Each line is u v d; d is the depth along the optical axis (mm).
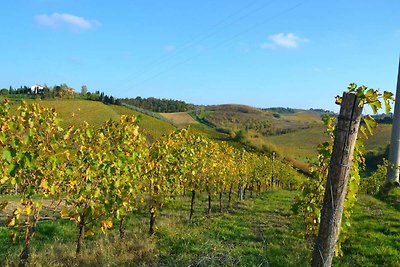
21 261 7902
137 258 8961
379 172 32969
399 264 8930
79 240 9297
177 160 14430
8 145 7242
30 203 7973
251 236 12008
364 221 14320
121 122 10102
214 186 18531
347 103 4465
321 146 8180
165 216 16609
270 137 113688
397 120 27984
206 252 9078
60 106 68625
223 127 107125
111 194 9680
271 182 40562
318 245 4684
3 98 7852
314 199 8234
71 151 9062
